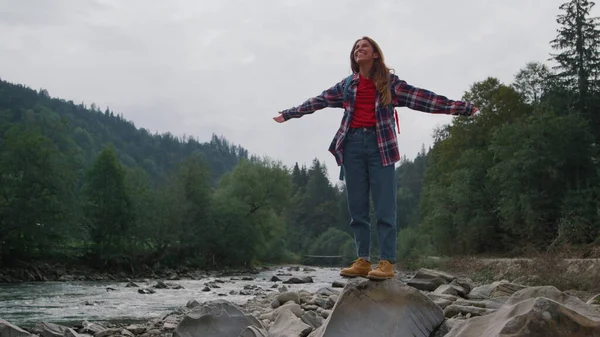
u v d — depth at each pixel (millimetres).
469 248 46562
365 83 5391
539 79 52062
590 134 39781
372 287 5293
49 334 10711
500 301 8906
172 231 56656
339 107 5645
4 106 171875
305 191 160625
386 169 5293
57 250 49000
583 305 6750
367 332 5109
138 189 55719
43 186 45531
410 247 56344
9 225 43438
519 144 40531
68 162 49188
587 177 39000
